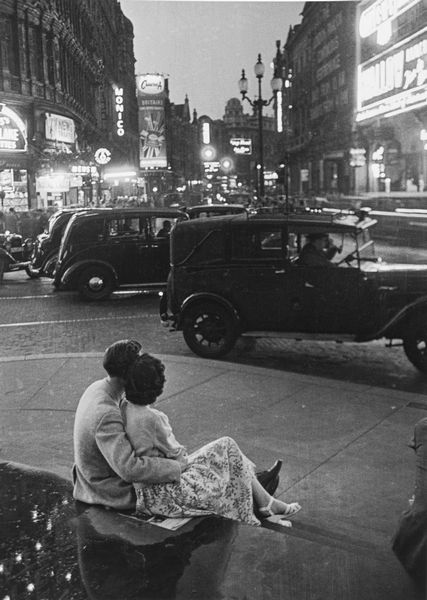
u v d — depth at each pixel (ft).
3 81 115.44
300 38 196.75
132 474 12.11
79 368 28.66
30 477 14.80
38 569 10.68
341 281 29.32
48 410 23.25
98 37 202.39
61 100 136.87
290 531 13.47
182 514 12.40
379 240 61.93
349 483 16.96
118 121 232.73
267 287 30.27
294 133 204.74
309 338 30.14
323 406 22.80
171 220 52.19
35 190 119.03
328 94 159.33
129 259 51.57
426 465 10.18
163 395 24.39
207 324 31.27
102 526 12.07
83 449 12.88
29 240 70.95
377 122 70.03
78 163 128.77
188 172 454.81
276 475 14.92
